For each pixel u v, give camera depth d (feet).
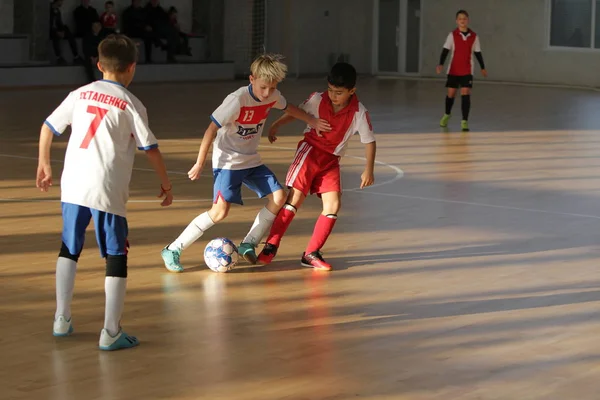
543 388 17.46
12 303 22.76
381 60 114.42
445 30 108.47
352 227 32.22
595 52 98.43
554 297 23.88
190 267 26.55
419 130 63.31
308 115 25.99
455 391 17.29
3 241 29.30
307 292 24.20
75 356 19.04
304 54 111.34
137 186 39.73
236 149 25.82
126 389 17.29
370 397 16.98
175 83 98.17
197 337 20.42
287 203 26.89
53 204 35.35
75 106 19.49
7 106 72.38
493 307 22.94
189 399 16.83
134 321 21.53
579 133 61.93
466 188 40.63
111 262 19.35
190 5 107.24
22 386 17.39
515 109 77.71
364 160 49.16
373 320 21.80
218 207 25.75
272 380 17.81
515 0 103.04
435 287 24.80
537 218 34.14
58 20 92.22
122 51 19.44
